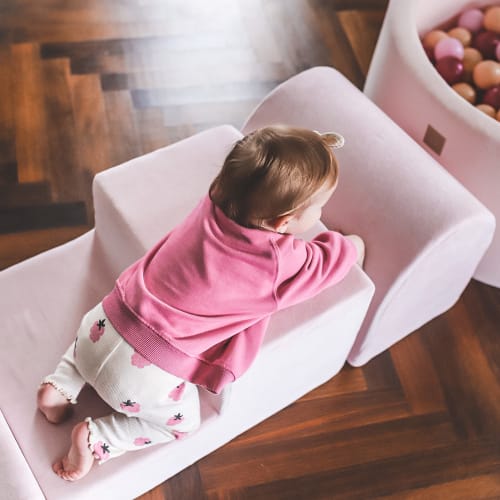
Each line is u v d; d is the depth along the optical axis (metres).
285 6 2.37
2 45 2.19
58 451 1.22
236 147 1.05
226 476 1.54
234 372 1.13
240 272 1.07
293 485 1.54
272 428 1.60
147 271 1.13
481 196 1.62
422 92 1.58
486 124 1.50
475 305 1.82
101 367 1.12
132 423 1.20
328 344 1.42
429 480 1.57
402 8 1.67
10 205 1.87
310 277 1.17
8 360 1.30
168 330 1.08
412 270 1.38
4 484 1.13
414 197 1.38
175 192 1.40
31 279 1.39
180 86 2.14
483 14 1.99
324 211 1.49
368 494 1.54
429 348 1.75
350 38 2.32
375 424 1.63
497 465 1.59
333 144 1.11
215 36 2.27
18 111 2.05
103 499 1.28
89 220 1.87
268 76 2.20
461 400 1.68
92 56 2.18
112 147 2.00
